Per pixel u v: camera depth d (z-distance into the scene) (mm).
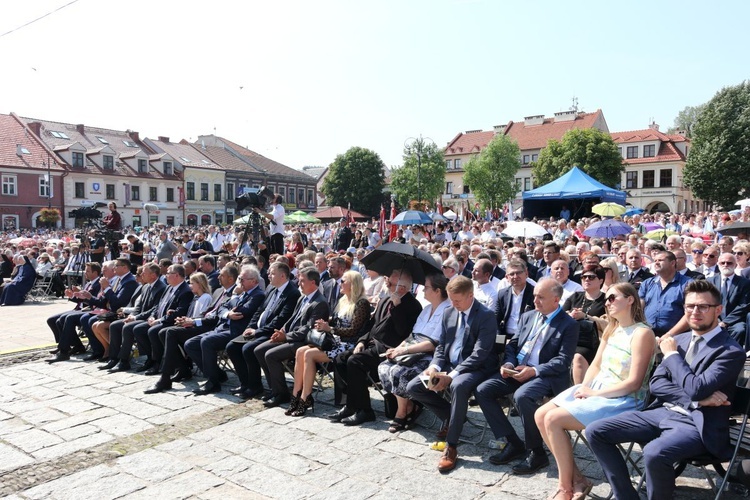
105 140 52188
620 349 4012
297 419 5637
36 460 4676
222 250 14789
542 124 68438
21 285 14453
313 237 23734
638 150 59375
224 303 7176
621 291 4012
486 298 7062
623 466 3611
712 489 3957
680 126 74875
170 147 57219
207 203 56844
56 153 46625
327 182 65188
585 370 4566
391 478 4266
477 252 10195
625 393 3875
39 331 10438
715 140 42062
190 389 6746
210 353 6559
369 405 5555
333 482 4211
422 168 56312
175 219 54000
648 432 3623
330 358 5781
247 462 4590
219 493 4062
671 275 6199
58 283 15984
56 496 4059
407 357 5176
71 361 8133
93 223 15219
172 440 5086
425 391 4910
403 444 4953
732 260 6418
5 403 6188
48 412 5887
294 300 6578
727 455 3416
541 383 4445
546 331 4695
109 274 8500
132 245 13812
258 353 6164
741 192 42188
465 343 4930
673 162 56562
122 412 5879
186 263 9406
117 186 49438
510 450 4520
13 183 43094
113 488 4164
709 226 17781
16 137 45719
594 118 64688
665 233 12297
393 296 5738
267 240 11469
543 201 25109
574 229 17172
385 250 5707
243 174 60188
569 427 3850
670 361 3664
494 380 4629
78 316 8234
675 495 3904
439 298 5473
